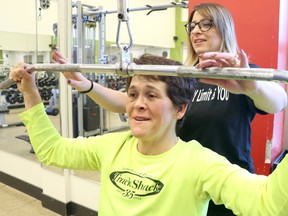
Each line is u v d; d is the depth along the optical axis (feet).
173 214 2.79
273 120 6.09
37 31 12.03
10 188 11.16
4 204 9.97
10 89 13.41
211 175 2.69
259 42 6.02
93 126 11.64
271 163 6.40
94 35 12.83
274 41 5.87
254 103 3.66
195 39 4.18
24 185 10.75
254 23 6.03
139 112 2.92
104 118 11.88
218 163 2.75
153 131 2.94
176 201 2.80
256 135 6.25
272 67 5.92
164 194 2.84
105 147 3.53
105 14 12.94
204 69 2.22
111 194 3.14
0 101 13.79
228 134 3.97
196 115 4.10
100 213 3.21
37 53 12.10
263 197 2.27
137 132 2.93
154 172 2.97
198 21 4.09
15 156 10.93
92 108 11.58
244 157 4.10
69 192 9.14
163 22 15.37
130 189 3.01
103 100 4.49
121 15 2.59
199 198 2.84
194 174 2.81
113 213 3.02
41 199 9.96
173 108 3.02
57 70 3.13
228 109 3.95
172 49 14.74
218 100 4.00
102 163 3.45
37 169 10.17
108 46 12.87
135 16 15.98
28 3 12.46
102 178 3.35
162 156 3.02
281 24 6.16
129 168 3.14
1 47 13.33
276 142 6.93
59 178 9.14
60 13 8.56
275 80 1.99
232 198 2.48
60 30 8.63
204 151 2.99
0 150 11.56
